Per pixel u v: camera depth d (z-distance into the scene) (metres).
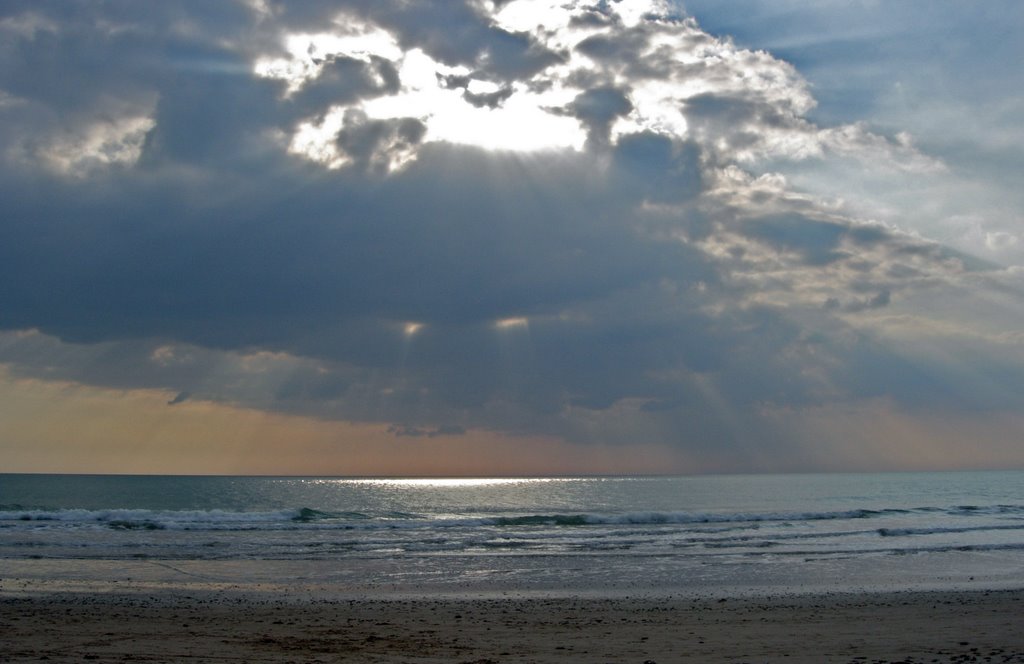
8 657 13.53
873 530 46.97
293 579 26.88
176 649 14.64
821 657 14.14
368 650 14.86
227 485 142.62
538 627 17.73
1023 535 44.09
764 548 37.12
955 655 14.30
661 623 18.34
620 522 54.06
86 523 45.75
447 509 77.25
